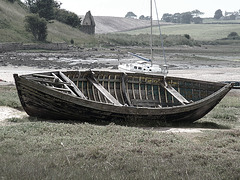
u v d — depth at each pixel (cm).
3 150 1129
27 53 8044
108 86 1930
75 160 1067
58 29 11669
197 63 6850
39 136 1314
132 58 7544
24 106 1667
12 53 7831
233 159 1132
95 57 7562
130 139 1330
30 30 9912
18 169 948
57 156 1082
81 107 1595
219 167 1055
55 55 7781
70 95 1551
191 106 1773
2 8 10612
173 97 2033
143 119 1734
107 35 14675
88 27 13725
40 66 5303
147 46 13388
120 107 1627
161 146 1259
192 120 1914
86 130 1430
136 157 1113
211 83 1978
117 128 1488
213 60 7794
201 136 1517
